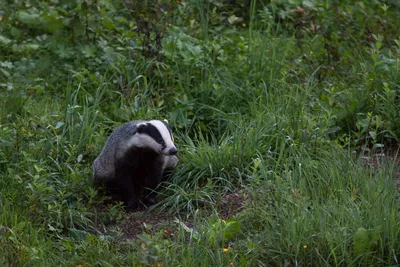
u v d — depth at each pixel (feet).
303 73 38.58
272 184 28.12
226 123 34.68
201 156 31.07
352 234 24.49
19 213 27.35
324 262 23.91
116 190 31.04
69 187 29.66
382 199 25.79
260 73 37.42
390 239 24.31
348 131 34.63
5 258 24.16
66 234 27.50
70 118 33.68
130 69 37.63
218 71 37.78
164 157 30.09
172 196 29.53
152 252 22.48
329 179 28.17
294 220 24.99
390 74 36.50
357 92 35.94
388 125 33.73
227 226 25.21
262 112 33.91
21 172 29.94
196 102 35.94
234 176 30.45
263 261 24.31
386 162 29.35
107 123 34.78
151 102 35.42
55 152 31.60
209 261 24.09
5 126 33.04
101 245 25.62
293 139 32.07
